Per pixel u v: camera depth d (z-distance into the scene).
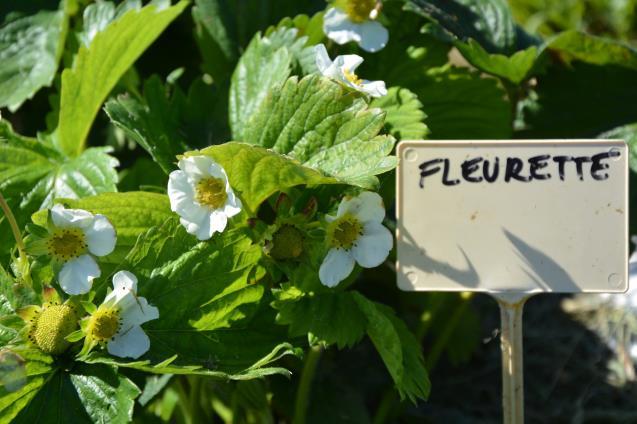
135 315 0.51
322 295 0.54
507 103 0.65
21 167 0.60
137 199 0.54
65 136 0.62
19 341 0.51
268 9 0.67
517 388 0.55
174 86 0.67
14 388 0.50
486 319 0.79
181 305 0.53
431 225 0.54
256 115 0.56
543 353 0.75
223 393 0.62
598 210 0.54
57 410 0.51
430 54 0.65
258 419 0.64
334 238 0.52
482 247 0.54
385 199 0.60
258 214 0.60
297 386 0.63
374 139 0.53
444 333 0.69
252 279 0.54
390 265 0.70
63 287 0.51
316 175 0.52
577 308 0.77
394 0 0.65
